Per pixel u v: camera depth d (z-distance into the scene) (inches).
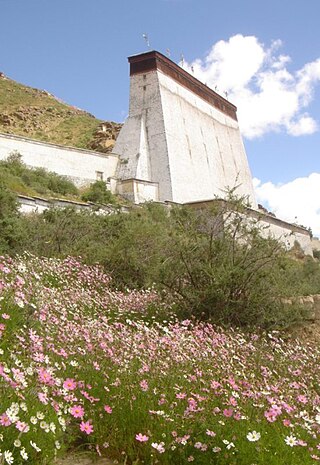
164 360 226.7
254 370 256.8
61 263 485.7
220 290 396.5
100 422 173.2
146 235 609.9
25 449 138.5
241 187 2192.4
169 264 427.5
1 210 724.7
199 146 1899.6
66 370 190.4
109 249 572.7
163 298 429.1
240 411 177.9
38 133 2541.8
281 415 185.5
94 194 1373.0
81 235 698.8
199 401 179.5
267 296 409.1
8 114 2674.7
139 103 1759.4
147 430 166.2
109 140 2301.9
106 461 162.6
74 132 2605.8
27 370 160.4
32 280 319.9
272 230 1733.5
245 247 439.2
